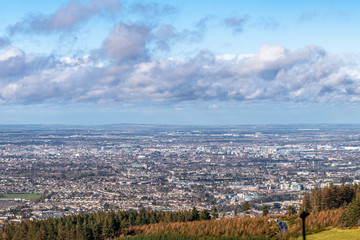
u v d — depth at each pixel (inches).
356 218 5231.3
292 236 5319.9
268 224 6003.9
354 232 5022.1
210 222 6530.5
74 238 6658.5
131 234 6752.0
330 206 6747.1
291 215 6742.1
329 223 5541.3
